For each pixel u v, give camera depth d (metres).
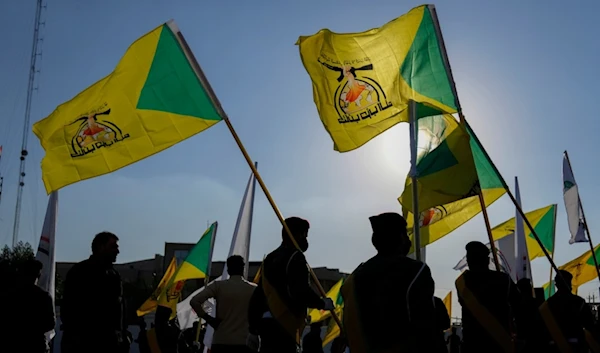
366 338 4.77
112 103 8.30
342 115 8.77
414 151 8.38
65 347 6.87
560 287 8.89
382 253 5.04
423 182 8.73
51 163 8.11
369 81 8.94
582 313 8.70
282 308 6.23
